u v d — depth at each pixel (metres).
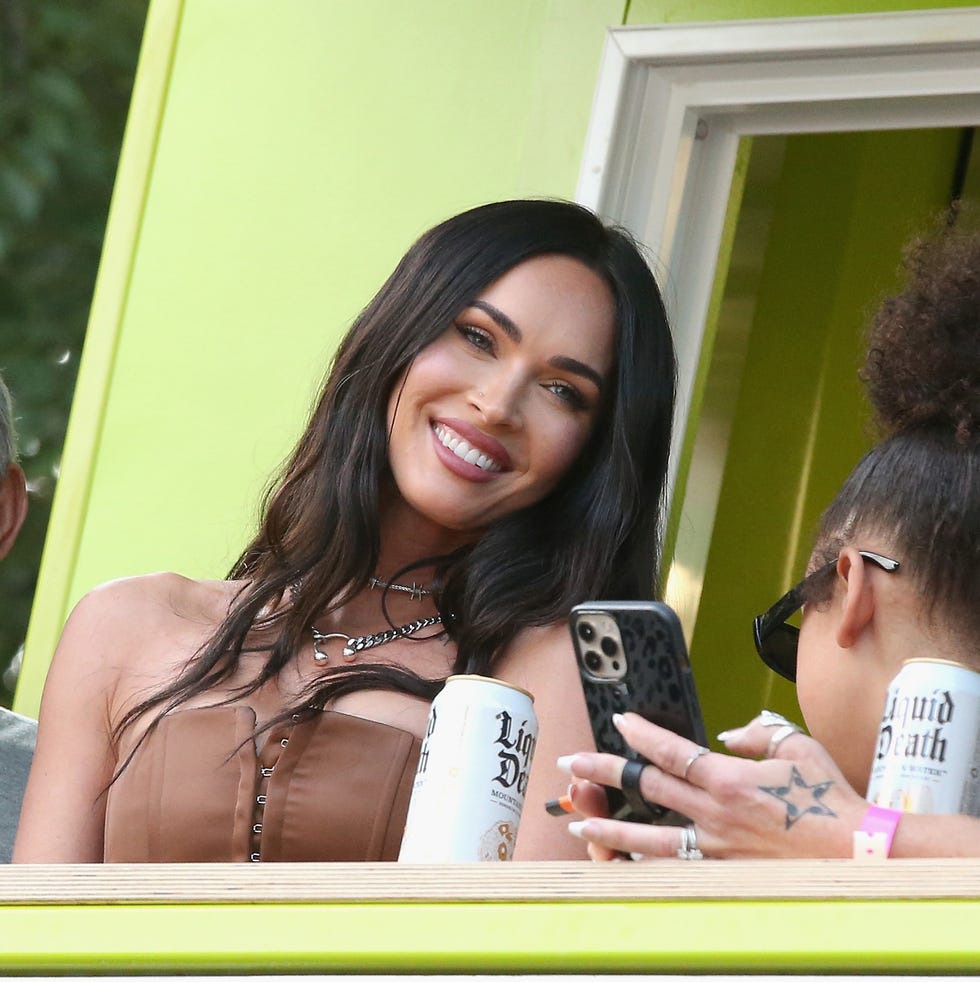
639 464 7.75
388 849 7.11
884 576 5.58
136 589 8.11
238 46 11.58
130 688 7.83
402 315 7.68
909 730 4.53
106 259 11.52
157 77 11.70
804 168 12.86
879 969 3.41
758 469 12.66
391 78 11.16
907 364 5.97
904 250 6.45
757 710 12.57
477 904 3.77
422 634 7.74
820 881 3.54
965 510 5.52
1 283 21.64
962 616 5.50
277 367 11.02
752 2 10.38
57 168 21.86
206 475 10.99
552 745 7.35
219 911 3.94
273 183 11.30
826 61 10.26
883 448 5.88
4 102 21.72
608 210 10.43
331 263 11.05
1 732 9.09
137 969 3.94
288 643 7.63
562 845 7.16
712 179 10.64
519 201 7.84
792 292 12.81
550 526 7.74
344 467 7.73
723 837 4.44
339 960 3.79
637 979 3.58
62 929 4.04
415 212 10.91
